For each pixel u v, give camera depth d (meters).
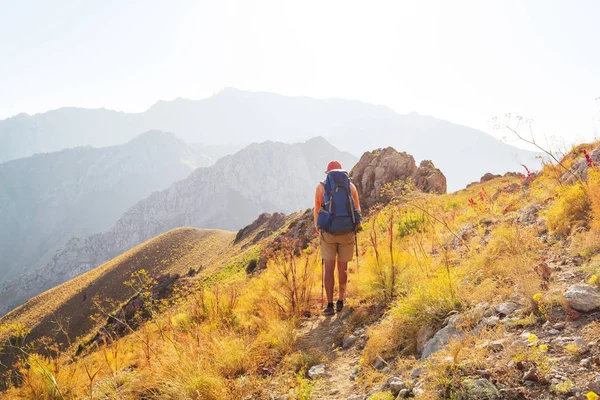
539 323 2.85
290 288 5.79
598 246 3.64
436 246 6.52
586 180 5.14
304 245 20.19
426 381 2.62
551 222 4.73
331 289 5.52
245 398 3.45
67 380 4.79
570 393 2.07
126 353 5.50
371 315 4.74
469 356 2.65
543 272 3.43
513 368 2.40
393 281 4.96
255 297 6.70
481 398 2.28
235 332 5.31
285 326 4.70
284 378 3.65
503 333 2.85
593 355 2.29
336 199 5.39
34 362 4.64
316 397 3.25
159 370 4.00
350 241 5.49
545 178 7.94
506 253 4.19
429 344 3.21
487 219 6.76
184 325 5.89
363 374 3.37
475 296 3.59
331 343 4.42
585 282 3.07
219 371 3.91
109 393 4.15
